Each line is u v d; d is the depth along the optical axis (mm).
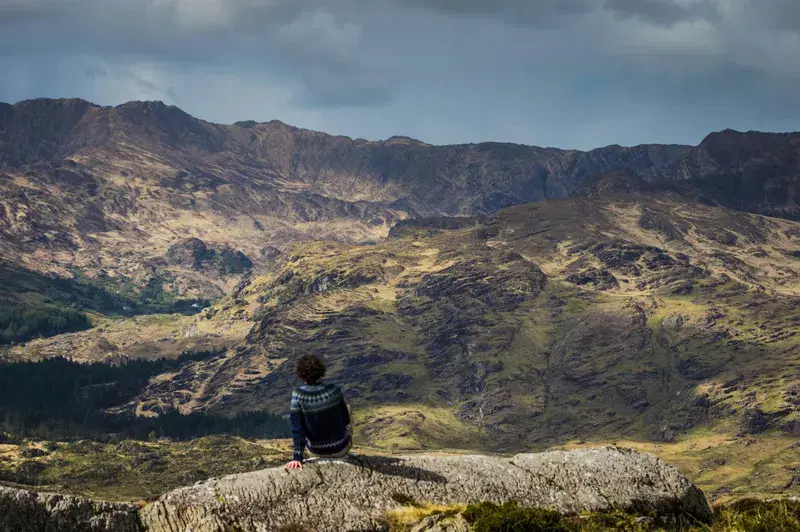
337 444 16359
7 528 13383
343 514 15695
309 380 16297
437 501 16562
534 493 17469
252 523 15047
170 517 14719
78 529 13953
